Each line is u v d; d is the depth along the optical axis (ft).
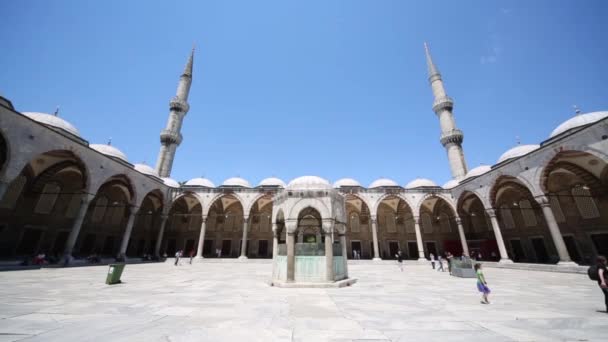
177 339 14.76
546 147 64.34
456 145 121.29
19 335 14.82
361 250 122.31
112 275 37.42
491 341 14.60
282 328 17.13
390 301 26.86
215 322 18.47
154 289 33.78
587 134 55.77
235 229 124.88
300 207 40.16
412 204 106.52
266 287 36.73
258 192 109.81
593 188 72.79
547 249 85.25
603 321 18.85
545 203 64.39
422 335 15.72
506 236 99.35
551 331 16.47
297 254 39.27
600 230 72.23
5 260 68.13
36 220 79.92
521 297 29.48
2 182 48.80
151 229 120.37
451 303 25.89
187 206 126.21
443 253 119.55
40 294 27.84
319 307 23.73
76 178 89.81
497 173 80.18
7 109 50.31
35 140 55.01
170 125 131.44
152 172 110.93
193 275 53.62
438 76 138.62
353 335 15.74
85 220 91.61
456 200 102.17
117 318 19.11
